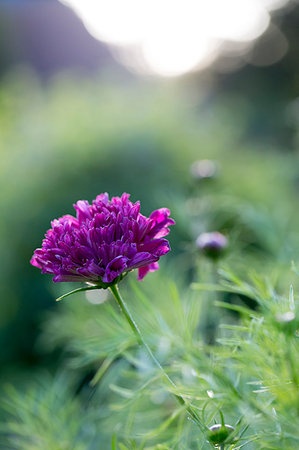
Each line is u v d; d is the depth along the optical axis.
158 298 0.60
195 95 2.06
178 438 0.42
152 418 0.51
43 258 0.39
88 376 0.74
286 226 0.70
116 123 1.57
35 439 0.55
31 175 1.51
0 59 4.09
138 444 0.50
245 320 0.40
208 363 0.44
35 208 1.46
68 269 0.38
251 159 1.64
